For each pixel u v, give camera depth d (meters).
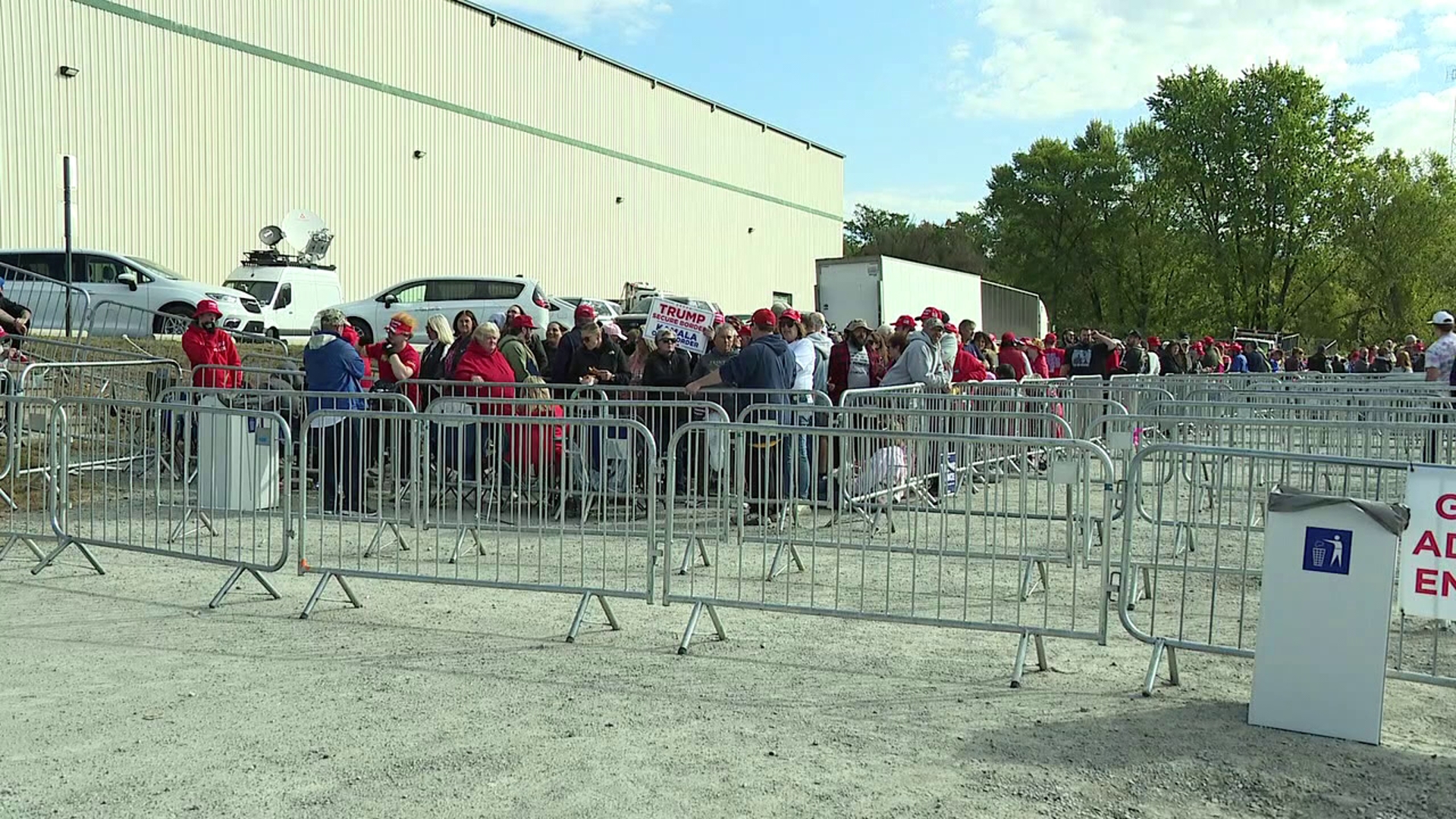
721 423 6.09
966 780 4.11
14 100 21.92
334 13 29.19
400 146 31.36
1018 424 9.45
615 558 8.17
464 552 8.26
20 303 19.12
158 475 7.16
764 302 51.03
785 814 3.81
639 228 41.97
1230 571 6.02
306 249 25.08
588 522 7.20
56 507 7.46
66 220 18.02
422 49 32.06
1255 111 60.25
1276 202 59.91
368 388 11.37
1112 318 70.75
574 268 38.50
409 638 5.98
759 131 50.28
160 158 24.70
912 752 4.38
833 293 29.56
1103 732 4.64
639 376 12.45
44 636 5.91
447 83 33.03
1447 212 57.78
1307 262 60.66
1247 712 4.91
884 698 5.05
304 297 23.28
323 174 28.91
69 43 22.86
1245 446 9.83
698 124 45.59
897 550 6.30
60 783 3.99
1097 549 8.09
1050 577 7.72
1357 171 59.09
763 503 6.98
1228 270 61.22
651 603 6.04
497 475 7.00
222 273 26.17
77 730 4.52
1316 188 59.44
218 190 26.03
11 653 5.60
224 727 4.58
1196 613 6.77
